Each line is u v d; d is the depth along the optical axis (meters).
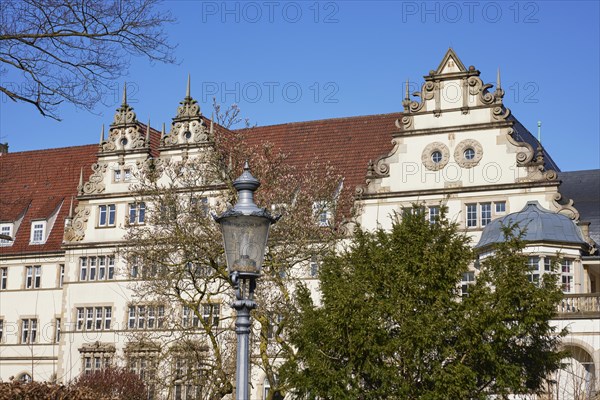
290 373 31.89
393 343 29.89
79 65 20.47
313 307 33.19
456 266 31.50
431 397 29.34
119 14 20.30
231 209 17.58
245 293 17.27
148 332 45.62
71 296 61.84
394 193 53.41
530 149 51.34
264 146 44.34
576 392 32.41
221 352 42.66
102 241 61.41
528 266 31.31
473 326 29.48
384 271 31.42
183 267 41.97
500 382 29.48
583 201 56.31
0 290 67.00
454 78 53.25
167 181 58.03
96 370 55.03
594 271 51.34
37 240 67.31
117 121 62.31
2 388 22.94
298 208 41.31
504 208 51.47
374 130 62.31
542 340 31.31
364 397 30.83
